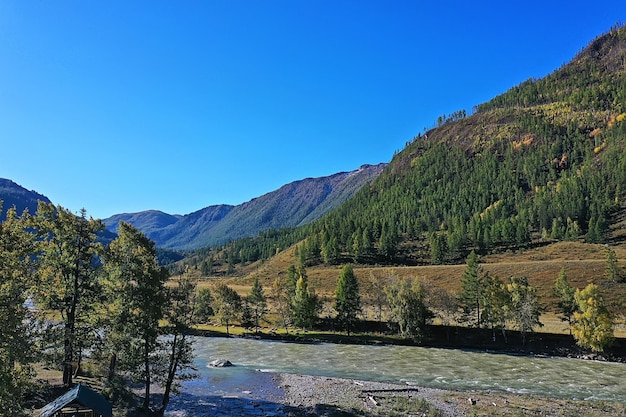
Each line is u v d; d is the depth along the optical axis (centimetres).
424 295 10125
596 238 18400
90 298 4044
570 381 5881
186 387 5181
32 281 2811
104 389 4009
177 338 3975
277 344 9212
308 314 10662
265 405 4478
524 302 9094
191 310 3994
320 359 7550
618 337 8550
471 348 8975
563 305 9244
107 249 4091
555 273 13475
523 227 19575
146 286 3691
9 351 2084
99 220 4141
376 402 4584
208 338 9738
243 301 12331
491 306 9406
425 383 5738
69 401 2783
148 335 3675
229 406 4397
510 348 8775
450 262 18838
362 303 12850
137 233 4356
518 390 5334
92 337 4016
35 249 3203
